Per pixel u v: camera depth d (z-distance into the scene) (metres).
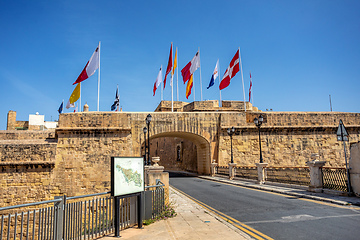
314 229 7.86
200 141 33.94
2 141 26.97
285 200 12.93
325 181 14.33
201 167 35.81
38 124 54.97
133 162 8.44
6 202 23.80
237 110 45.41
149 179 11.08
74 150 26.86
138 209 8.48
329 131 31.84
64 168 26.17
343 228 7.87
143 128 26.89
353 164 12.62
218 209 11.38
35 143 25.73
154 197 9.58
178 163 52.12
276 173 18.84
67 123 27.66
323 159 31.09
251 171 22.27
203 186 21.02
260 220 9.16
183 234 7.55
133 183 8.31
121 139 28.14
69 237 7.11
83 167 26.64
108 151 27.55
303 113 32.38
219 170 29.66
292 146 31.27
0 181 24.12
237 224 8.77
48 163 25.16
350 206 10.92
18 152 24.91
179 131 30.41
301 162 30.97
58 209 6.87
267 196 14.45
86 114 28.14
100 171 26.91
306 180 15.84
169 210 10.33
